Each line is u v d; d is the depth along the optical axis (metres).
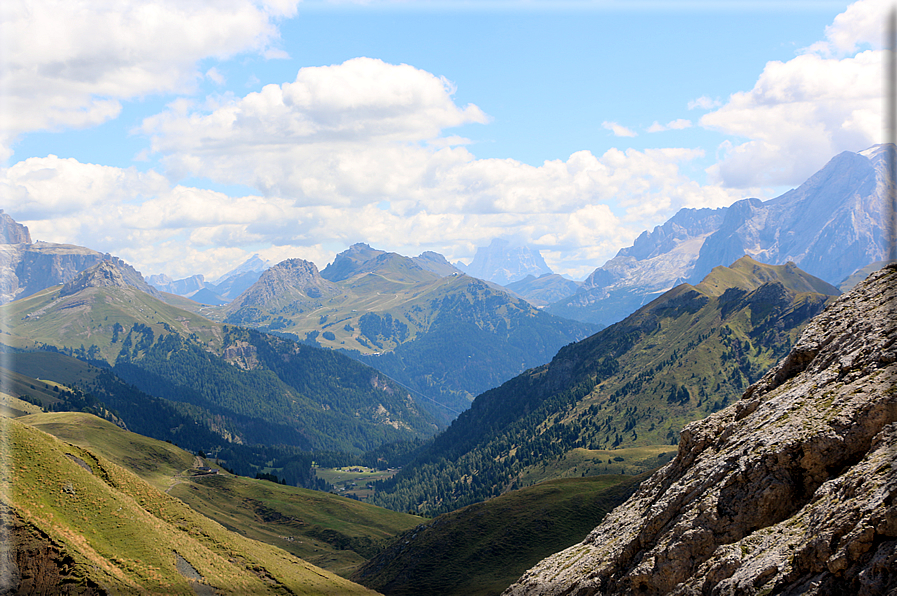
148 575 93.44
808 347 66.06
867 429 49.34
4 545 83.94
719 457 61.84
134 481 123.69
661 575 55.88
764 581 42.88
